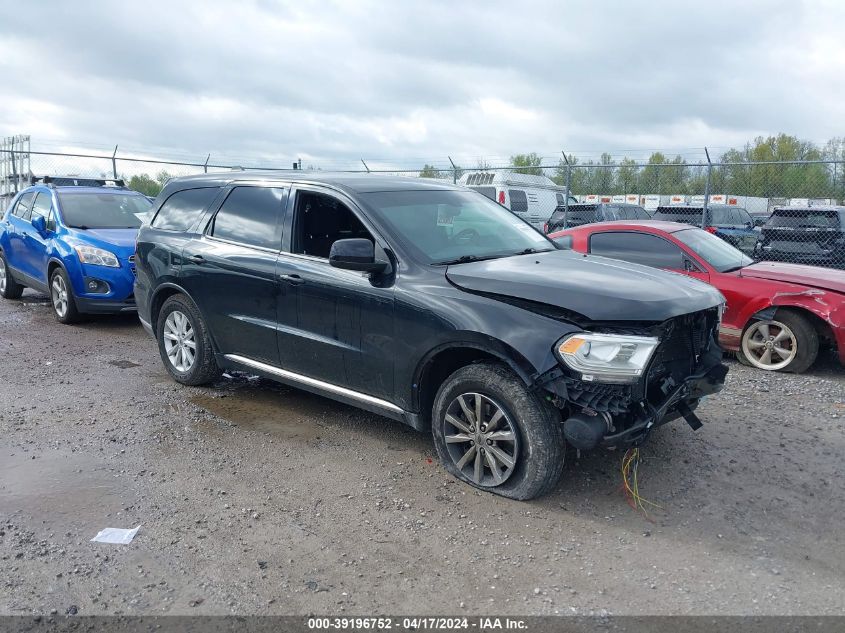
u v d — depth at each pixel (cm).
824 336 721
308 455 480
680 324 420
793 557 356
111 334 870
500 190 1909
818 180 1399
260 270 526
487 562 348
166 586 325
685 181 1518
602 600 318
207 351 598
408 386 443
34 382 647
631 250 810
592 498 417
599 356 371
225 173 607
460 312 408
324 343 486
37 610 305
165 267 611
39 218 973
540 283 403
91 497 414
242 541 366
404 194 513
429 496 419
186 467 459
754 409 593
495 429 412
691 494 425
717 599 319
